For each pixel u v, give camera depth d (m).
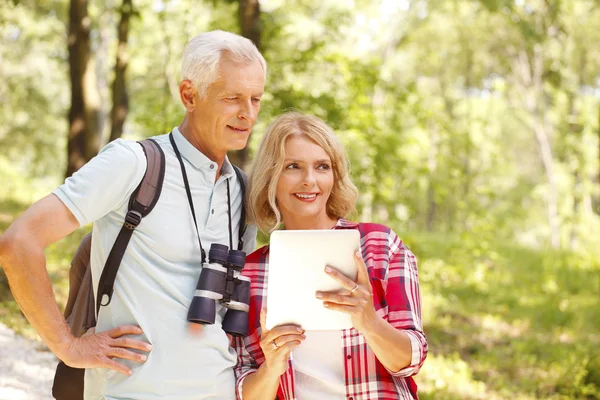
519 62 29.12
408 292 2.75
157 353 2.63
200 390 2.68
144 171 2.66
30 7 20.61
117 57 13.34
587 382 8.21
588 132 28.42
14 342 5.95
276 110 10.49
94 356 2.55
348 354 2.71
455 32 29.12
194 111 2.80
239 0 9.52
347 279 2.46
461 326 10.36
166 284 2.66
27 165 36.78
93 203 2.57
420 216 30.81
